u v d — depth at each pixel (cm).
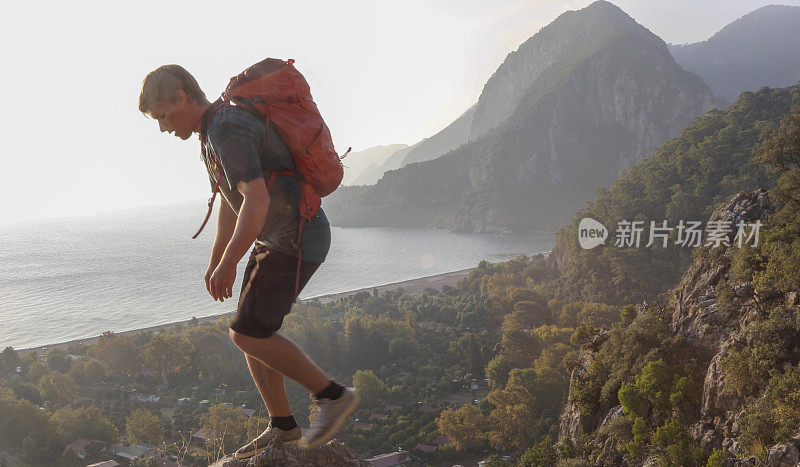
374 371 12794
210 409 8831
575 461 4881
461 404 10262
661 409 4697
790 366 3641
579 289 15725
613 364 5819
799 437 3036
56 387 11819
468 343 12850
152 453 8662
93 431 9731
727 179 15100
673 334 5434
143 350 13750
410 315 15738
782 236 4841
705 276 5703
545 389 8975
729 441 3784
